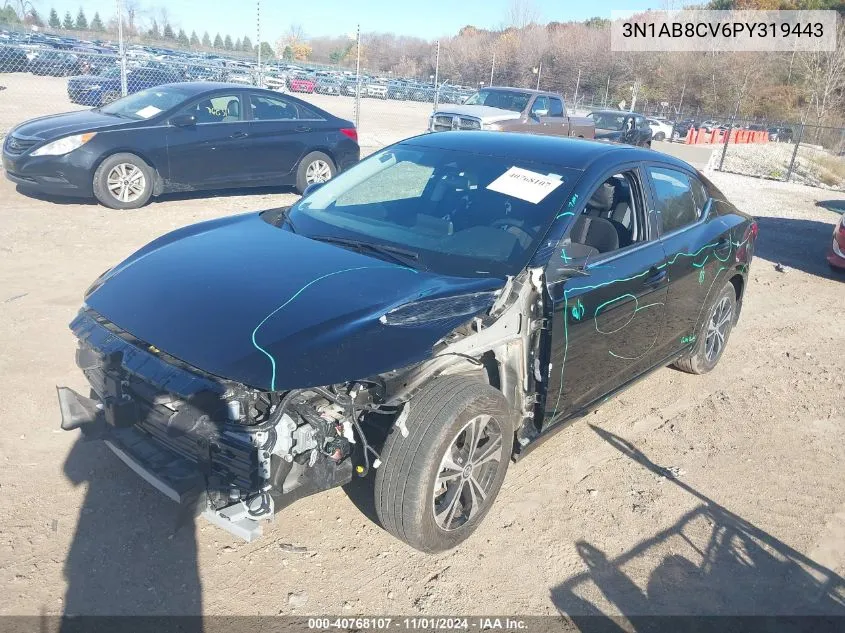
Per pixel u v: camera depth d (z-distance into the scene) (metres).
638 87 52.19
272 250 3.50
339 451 2.86
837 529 3.67
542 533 3.43
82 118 9.23
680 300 4.52
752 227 5.47
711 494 3.89
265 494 2.63
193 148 9.37
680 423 4.71
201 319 2.87
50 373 4.45
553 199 3.70
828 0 54.44
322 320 2.85
